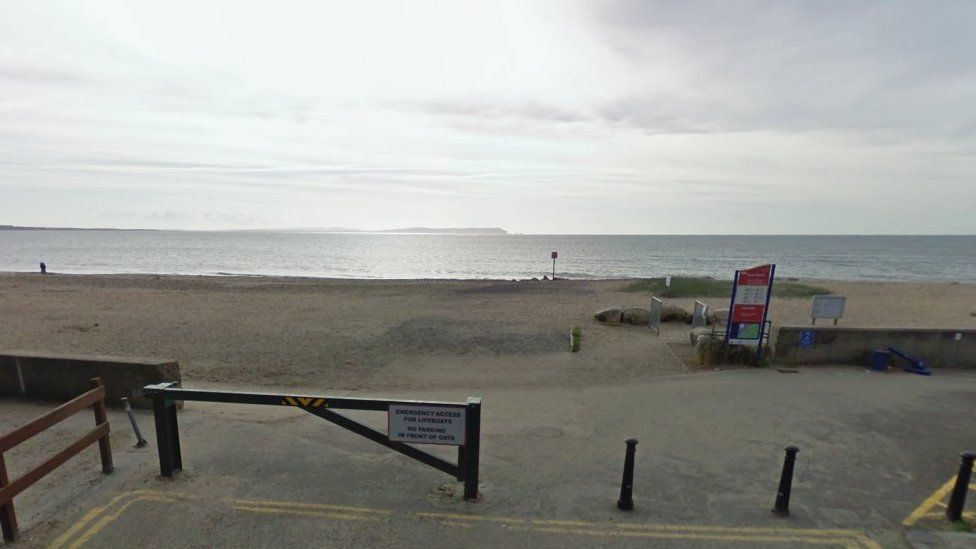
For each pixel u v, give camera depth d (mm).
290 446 6207
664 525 4602
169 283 32812
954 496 4676
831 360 10570
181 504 4820
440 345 13648
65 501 4812
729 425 7148
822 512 4852
